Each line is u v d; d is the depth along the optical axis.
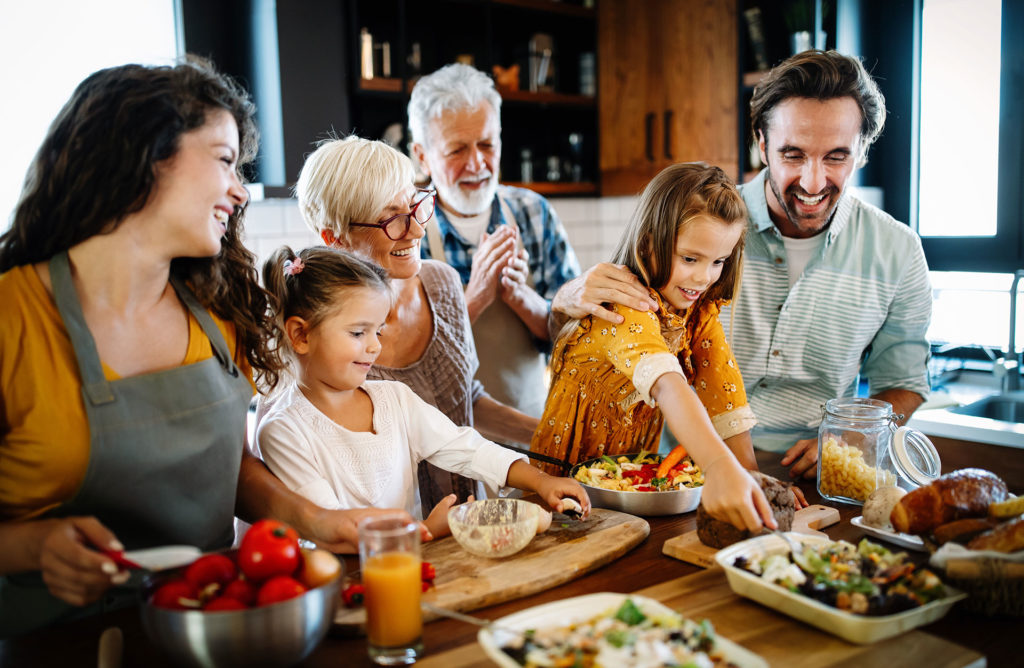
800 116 1.62
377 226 1.63
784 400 2.00
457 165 2.38
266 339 1.34
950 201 3.09
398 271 1.69
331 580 0.94
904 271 1.83
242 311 1.29
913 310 1.88
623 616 0.94
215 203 1.10
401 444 1.52
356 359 1.40
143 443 1.09
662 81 3.42
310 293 1.39
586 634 0.92
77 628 1.05
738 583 1.07
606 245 4.12
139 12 2.92
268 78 2.91
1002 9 2.84
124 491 1.09
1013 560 1.01
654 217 1.50
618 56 3.55
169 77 1.06
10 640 1.02
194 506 1.17
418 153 2.49
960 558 1.03
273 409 1.48
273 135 2.92
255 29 2.95
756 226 1.88
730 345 1.95
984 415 2.57
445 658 0.92
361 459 1.44
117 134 1.02
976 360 2.98
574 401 1.71
